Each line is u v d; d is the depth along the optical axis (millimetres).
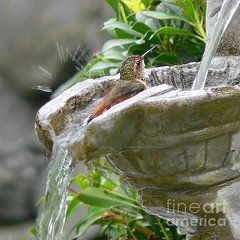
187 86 5555
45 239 4957
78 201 6898
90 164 6789
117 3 7289
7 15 16672
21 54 16406
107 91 5312
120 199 6703
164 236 6742
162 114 4133
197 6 6742
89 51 15648
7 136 16078
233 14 5238
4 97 16547
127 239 6699
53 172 4645
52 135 4852
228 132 4320
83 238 12516
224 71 5422
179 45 7031
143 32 6992
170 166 4453
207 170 4516
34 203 15516
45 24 16250
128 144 4359
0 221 15422
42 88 6930
